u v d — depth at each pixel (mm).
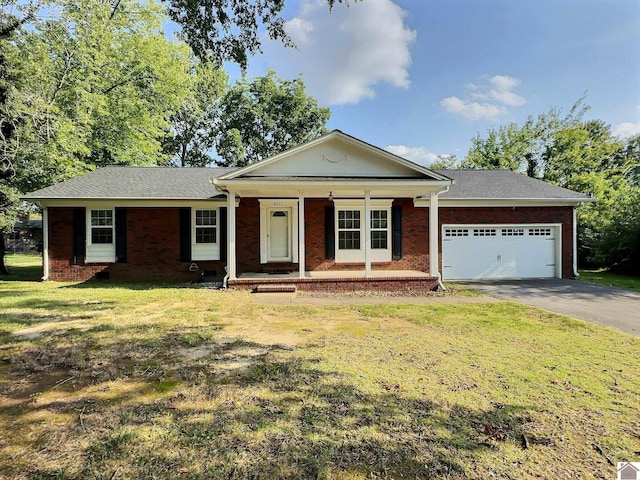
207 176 15031
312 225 13461
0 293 10375
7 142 10320
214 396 3805
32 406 3592
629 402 3672
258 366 4676
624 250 15195
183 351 5301
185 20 6363
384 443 2934
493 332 6332
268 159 10906
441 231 13750
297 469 2609
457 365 4699
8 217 14617
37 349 5340
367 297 10094
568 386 4047
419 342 5746
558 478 2520
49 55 12562
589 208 19031
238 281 10977
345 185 10586
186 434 3068
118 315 7629
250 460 2713
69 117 13992
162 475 2543
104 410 3506
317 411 3467
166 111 20391
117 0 16812
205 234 13383
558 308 8422
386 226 13656
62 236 12945
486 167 31156
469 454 2791
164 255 13203
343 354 5156
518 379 4242
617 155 29375
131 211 13086
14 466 2639
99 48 15250
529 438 3018
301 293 10617
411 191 11758
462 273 13820
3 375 4383
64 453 2799
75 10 12922
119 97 17750
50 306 8492
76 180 13867
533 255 14031
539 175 28594
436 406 3566
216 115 31078
